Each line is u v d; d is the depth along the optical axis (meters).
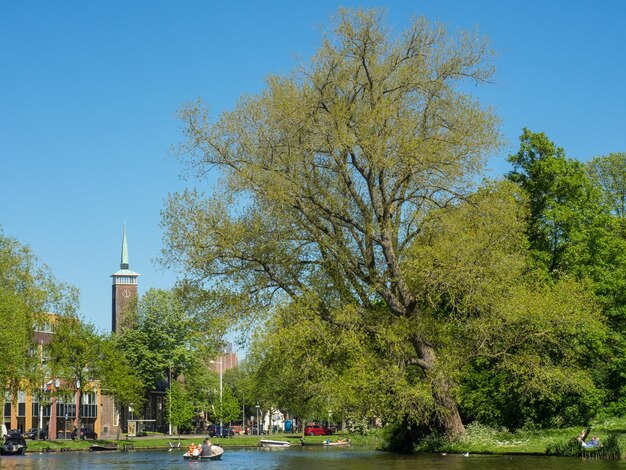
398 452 49.34
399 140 38.84
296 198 39.88
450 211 40.62
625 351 49.12
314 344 38.25
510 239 41.38
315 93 40.06
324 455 51.81
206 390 117.50
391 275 40.97
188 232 39.75
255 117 40.16
